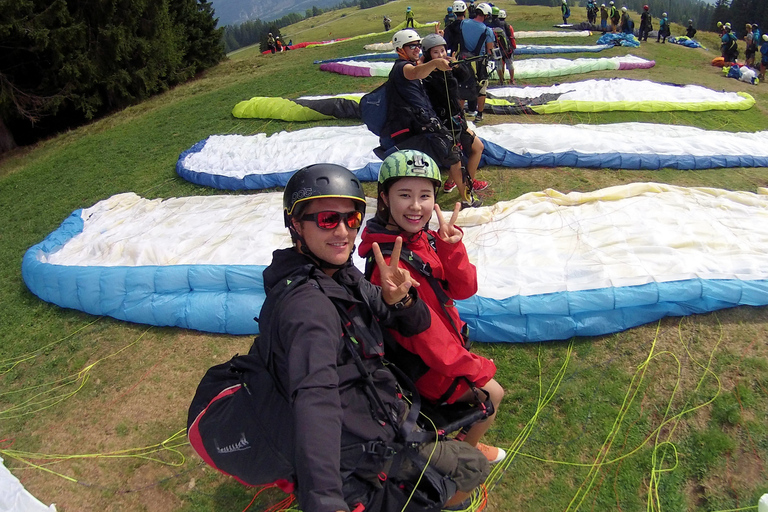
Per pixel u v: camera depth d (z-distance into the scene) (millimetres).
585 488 3207
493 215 5590
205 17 21438
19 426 4195
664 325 4098
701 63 15820
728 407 3447
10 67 15148
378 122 5379
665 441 3377
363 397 2012
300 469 1601
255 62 19953
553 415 3645
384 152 5516
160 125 11672
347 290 2066
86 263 5777
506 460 3396
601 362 3947
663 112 9328
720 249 4641
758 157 6895
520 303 4160
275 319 1904
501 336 4172
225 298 4840
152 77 17438
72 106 17000
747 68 13914
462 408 2570
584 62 13266
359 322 2021
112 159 10195
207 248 5570
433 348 2361
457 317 2699
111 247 5883
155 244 5734
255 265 4906
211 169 7832
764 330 3951
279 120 10086
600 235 5012
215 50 21859
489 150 6934
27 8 14016
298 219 2039
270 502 3262
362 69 12930
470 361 2457
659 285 4141
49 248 6344
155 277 5020
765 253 4527
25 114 15234
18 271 6570
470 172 5922
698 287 4094
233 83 14484
